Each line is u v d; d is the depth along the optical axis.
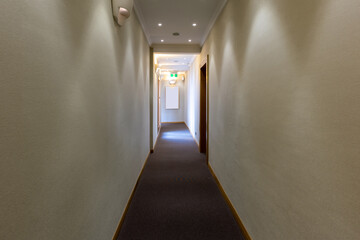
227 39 2.60
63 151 0.96
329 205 0.88
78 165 1.11
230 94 2.48
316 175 0.95
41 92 0.79
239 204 2.15
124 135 2.19
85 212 1.21
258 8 1.62
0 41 0.60
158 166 4.14
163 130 8.84
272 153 1.39
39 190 0.78
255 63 1.69
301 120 1.06
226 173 2.70
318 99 0.94
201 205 2.60
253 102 1.74
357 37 0.74
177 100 11.18
